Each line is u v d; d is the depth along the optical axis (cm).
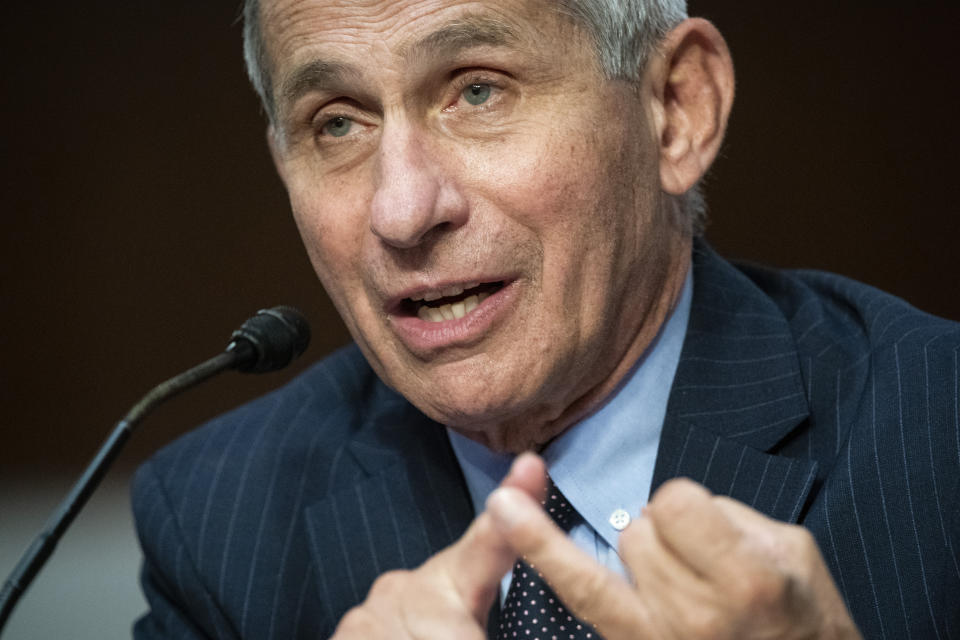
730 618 242
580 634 366
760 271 484
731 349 421
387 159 354
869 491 374
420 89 356
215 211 1340
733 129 1144
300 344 392
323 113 373
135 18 1344
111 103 1352
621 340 400
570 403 406
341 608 425
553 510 414
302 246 1331
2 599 311
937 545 362
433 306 380
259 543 454
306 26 359
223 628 446
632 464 413
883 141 1128
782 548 248
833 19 1128
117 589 973
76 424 1365
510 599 377
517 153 355
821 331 432
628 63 375
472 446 426
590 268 371
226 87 1334
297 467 470
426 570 277
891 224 1131
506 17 349
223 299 1340
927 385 386
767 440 398
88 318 1364
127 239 1356
